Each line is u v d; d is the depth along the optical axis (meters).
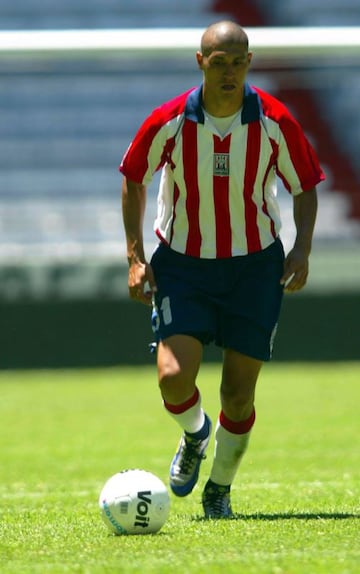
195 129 19.59
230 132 19.55
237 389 20.02
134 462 33.84
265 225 20.08
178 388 19.47
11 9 89.56
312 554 15.19
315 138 85.88
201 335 19.86
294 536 17.00
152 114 19.86
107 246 78.19
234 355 19.98
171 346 19.58
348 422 44.25
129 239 20.31
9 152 85.56
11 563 15.30
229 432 20.39
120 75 87.44
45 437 41.84
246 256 19.97
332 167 84.62
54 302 72.12
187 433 21.02
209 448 37.53
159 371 19.56
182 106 19.69
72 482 29.42
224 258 19.95
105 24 89.75
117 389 59.22
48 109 87.31
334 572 13.71
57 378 66.00
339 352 72.75
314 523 18.61
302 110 86.25
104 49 51.91
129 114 87.38
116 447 38.22
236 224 19.88
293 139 19.73
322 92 86.19
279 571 13.75
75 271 71.94
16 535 18.50
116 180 85.00
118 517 17.64
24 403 54.16
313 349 72.75
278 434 40.81
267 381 61.44
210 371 67.31
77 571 14.29
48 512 22.53
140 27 88.81
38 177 84.69
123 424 45.59
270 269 20.08
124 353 72.50
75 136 86.50
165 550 15.84
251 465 32.25
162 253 20.45
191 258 20.06
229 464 20.55
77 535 18.09
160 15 89.56
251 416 20.50
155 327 20.27
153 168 20.09
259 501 23.50
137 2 89.38
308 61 84.06
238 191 19.77
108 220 82.00
